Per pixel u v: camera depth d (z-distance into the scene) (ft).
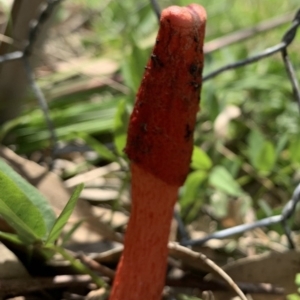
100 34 1.25
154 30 1.21
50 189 0.65
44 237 0.53
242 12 1.43
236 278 0.58
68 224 0.64
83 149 0.82
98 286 0.57
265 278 0.58
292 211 0.61
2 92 0.77
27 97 0.88
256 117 1.00
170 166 0.46
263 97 1.03
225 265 0.61
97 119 0.87
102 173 0.79
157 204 0.48
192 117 0.45
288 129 0.92
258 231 0.72
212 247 0.68
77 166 0.81
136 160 0.46
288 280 0.58
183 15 0.43
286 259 0.58
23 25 0.74
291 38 0.61
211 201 0.76
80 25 1.36
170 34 0.43
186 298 0.57
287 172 0.83
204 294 0.57
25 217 0.51
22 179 0.54
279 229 0.68
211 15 1.36
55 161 0.81
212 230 0.73
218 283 0.57
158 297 0.50
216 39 1.16
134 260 0.49
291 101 1.01
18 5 0.73
